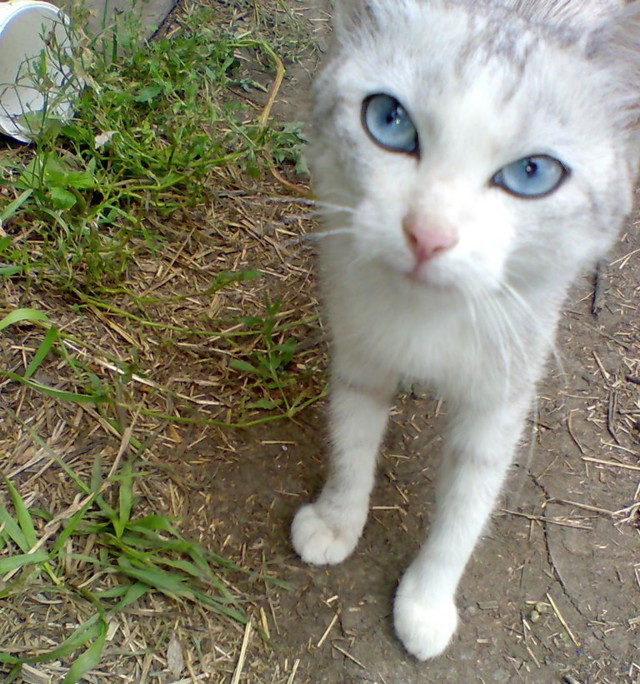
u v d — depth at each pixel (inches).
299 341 16.6
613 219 9.9
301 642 12.9
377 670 12.8
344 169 9.9
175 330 16.1
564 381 17.0
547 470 15.5
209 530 13.9
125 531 13.1
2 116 17.8
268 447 15.0
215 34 23.8
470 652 13.1
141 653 12.1
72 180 16.8
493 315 10.3
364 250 9.5
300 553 13.8
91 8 20.9
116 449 14.1
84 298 15.7
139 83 20.4
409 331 11.3
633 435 16.2
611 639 13.4
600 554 14.4
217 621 12.8
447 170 8.9
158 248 17.5
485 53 8.9
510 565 14.2
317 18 25.0
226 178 19.5
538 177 9.0
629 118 9.7
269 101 21.0
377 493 14.9
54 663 11.5
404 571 13.9
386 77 9.2
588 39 9.3
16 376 13.7
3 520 12.4
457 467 12.4
